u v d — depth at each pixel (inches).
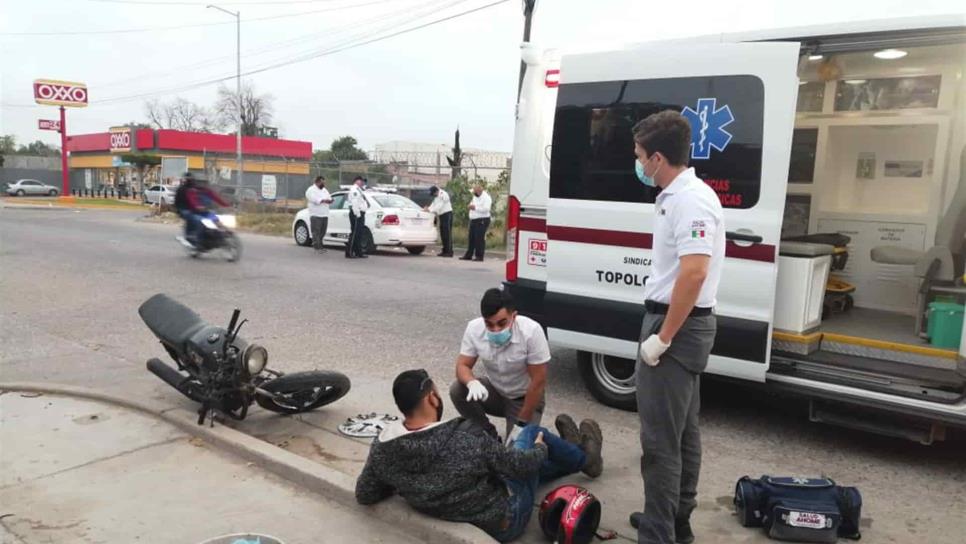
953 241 218.2
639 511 147.7
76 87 1791.3
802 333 187.0
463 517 133.5
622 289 196.5
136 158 1941.4
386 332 313.4
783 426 201.3
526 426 153.6
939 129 234.7
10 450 175.0
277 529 139.3
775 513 134.8
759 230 175.0
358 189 588.7
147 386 225.5
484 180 799.7
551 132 216.8
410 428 133.3
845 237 245.1
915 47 192.7
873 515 148.3
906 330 208.5
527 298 221.5
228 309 359.3
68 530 137.6
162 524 140.5
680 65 185.3
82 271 479.5
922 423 166.4
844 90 250.2
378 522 141.9
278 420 198.5
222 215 549.3
